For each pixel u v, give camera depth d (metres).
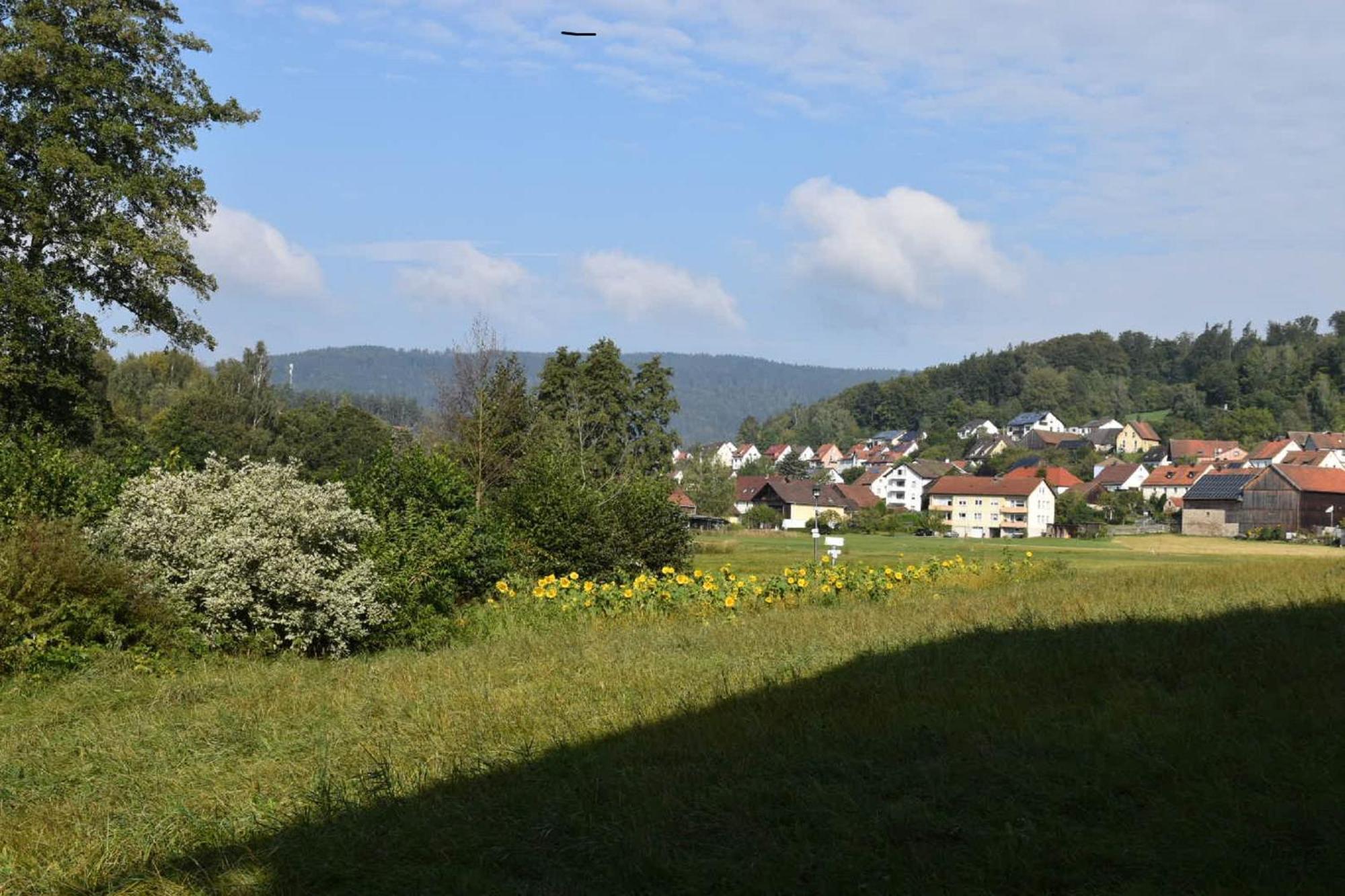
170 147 32.03
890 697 9.16
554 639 15.12
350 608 14.75
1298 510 96.69
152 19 31.92
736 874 5.15
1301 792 6.06
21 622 11.91
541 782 6.89
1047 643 12.25
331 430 86.50
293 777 7.25
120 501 15.66
